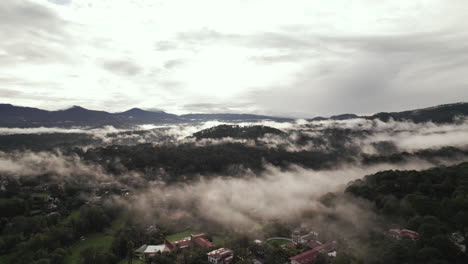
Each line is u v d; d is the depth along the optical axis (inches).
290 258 3737.7
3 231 4512.8
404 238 3472.0
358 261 3368.6
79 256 4094.5
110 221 5457.7
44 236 4153.5
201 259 3853.3
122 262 3991.1
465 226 3228.3
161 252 4124.0
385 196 4803.2
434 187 4557.1
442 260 2783.0
